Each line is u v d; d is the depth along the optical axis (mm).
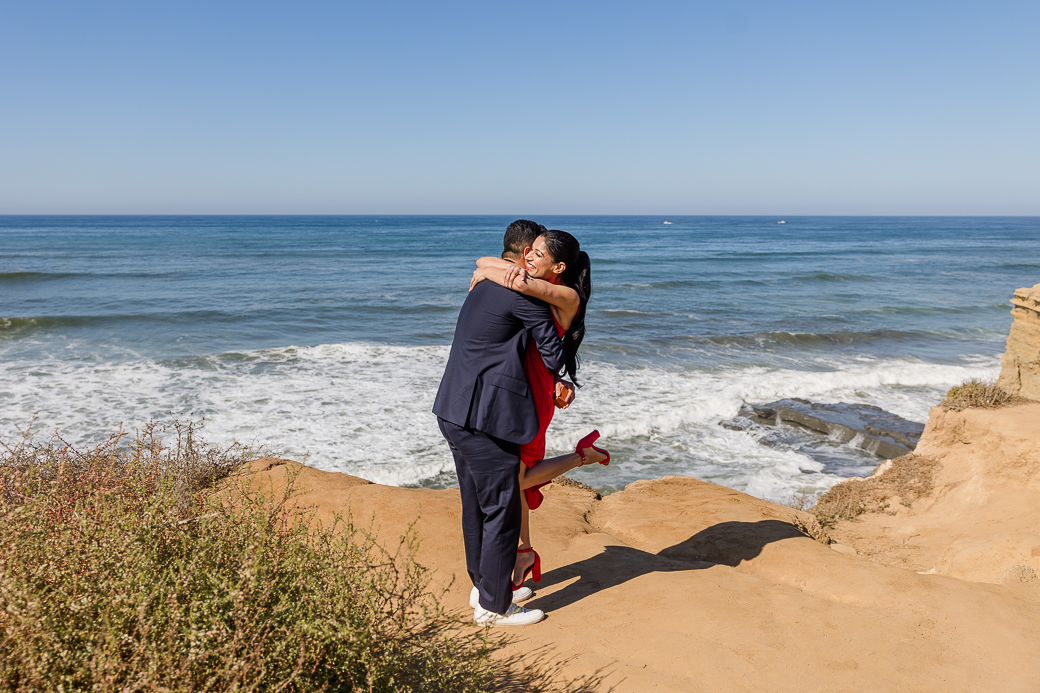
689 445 11914
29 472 2598
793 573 3293
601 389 14531
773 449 11906
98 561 1801
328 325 22812
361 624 1976
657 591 2990
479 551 2705
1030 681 2246
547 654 2449
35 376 13992
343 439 10781
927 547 7355
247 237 78125
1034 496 7633
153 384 13695
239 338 19969
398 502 3975
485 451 2492
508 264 2457
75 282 31812
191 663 1609
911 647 2445
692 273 42531
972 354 20281
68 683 1558
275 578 1983
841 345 21109
